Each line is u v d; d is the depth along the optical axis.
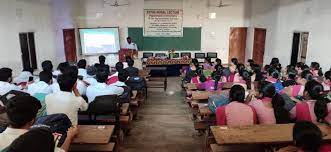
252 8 10.45
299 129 1.64
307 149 1.58
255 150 2.72
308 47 6.82
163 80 9.38
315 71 5.58
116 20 10.25
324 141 2.26
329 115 2.61
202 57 10.37
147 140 4.22
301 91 4.16
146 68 8.77
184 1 10.34
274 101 2.86
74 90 2.72
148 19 10.36
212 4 10.46
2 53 5.67
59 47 8.57
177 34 10.55
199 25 10.55
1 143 1.54
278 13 8.37
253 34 10.32
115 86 3.98
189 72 6.84
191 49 10.73
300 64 6.26
